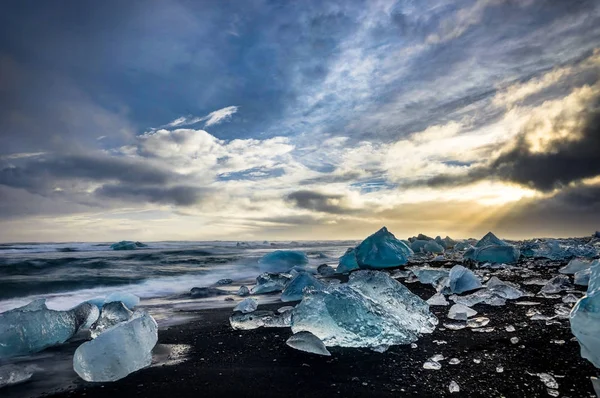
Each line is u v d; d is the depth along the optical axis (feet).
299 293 16.99
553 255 24.99
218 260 39.45
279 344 9.80
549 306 11.86
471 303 12.75
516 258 24.06
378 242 26.96
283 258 33.50
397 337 9.17
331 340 9.32
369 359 8.19
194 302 17.94
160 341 10.53
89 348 7.84
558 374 6.73
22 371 7.93
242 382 7.22
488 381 6.63
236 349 9.52
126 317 11.48
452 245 42.68
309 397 6.43
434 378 6.95
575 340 8.42
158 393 6.85
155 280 26.91
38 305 11.40
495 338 9.02
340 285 11.14
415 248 38.04
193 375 7.70
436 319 10.93
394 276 21.31
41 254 42.01
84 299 19.99
